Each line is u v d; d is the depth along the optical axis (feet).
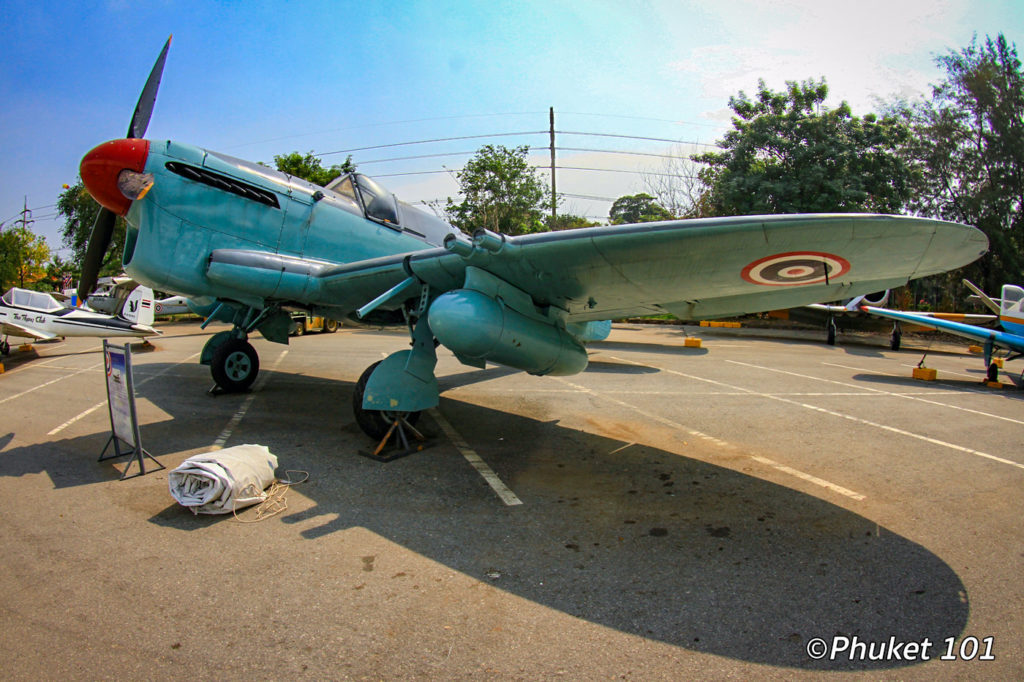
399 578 9.11
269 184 20.08
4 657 7.04
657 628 7.84
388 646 7.35
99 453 15.61
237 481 11.66
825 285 13.08
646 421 20.42
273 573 9.20
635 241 11.35
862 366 37.11
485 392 25.35
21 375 29.99
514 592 8.75
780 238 10.28
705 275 12.67
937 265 11.26
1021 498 13.28
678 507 12.43
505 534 10.87
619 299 15.23
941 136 69.62
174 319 85.97
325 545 10.24
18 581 8.86
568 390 26.07
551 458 15.92
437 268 15.33
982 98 66.49
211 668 6.88
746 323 74.28
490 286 14.14
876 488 13.82
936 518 12.01
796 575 9.45
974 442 18.24
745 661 7.17
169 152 18.15
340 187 23.20
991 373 31.04
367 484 13.48
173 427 18.31
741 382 28.96
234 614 8.02
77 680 6.64
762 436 18.58
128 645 7.30
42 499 12.26
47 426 18.61
